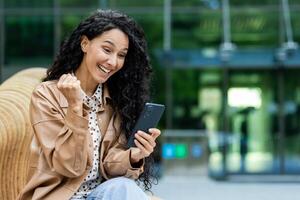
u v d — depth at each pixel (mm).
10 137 3258
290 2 15062
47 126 2719
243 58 14977
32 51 15320
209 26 15164
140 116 2891
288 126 14906
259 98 14984
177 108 15086
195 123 15023
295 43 14797
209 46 15094
